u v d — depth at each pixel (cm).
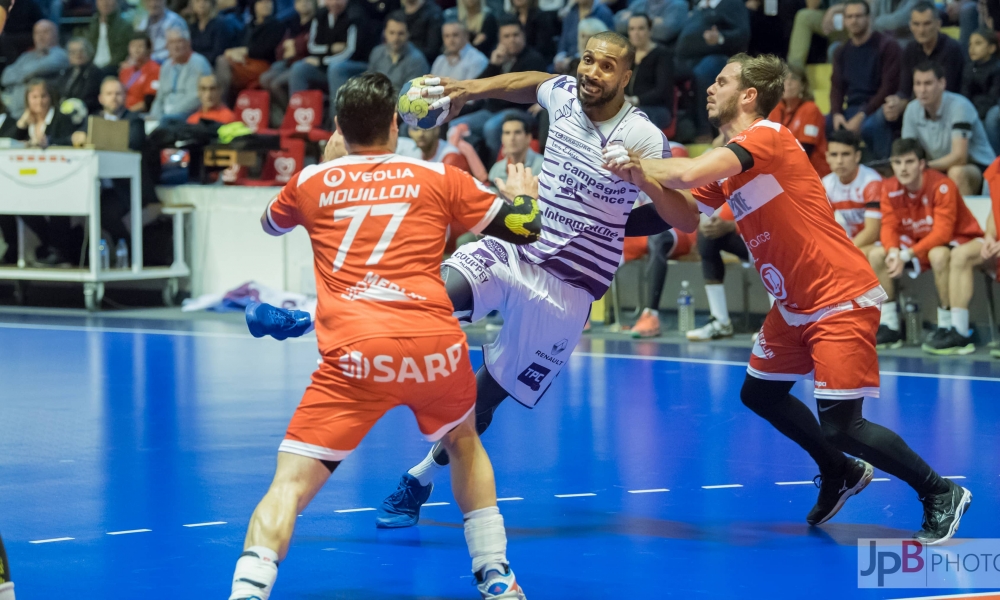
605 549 552
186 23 1895
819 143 1298
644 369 1095
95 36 1980
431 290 448
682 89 1482
